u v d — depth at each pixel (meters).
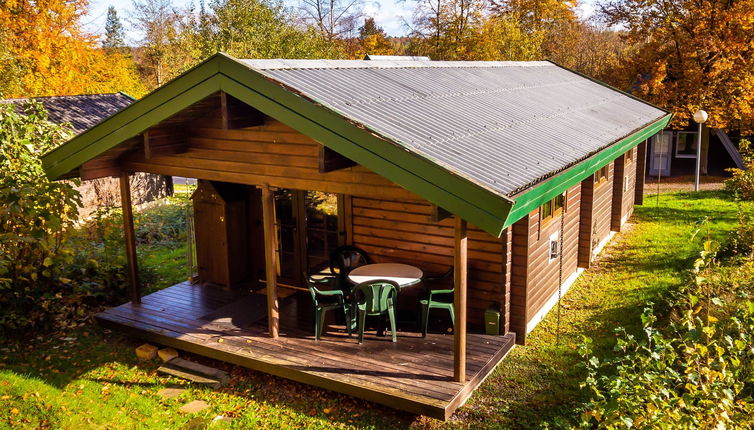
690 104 21.94
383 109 6.46
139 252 13.15
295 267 9.49
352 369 6.68
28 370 7.61
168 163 8.08
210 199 9.40
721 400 3.93
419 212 8.24
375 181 6.52
